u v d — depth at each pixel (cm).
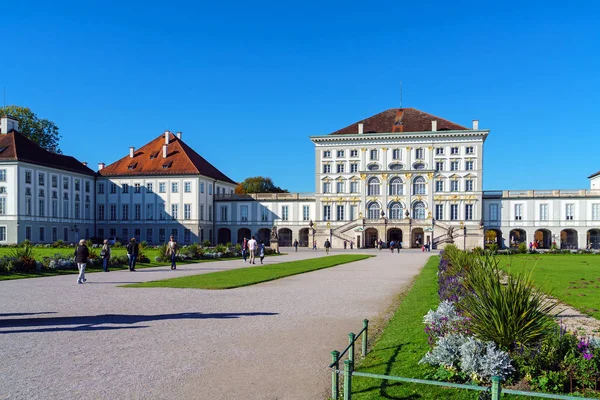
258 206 9775
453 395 851
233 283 2614
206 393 895
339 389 917
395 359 1088
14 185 7325
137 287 2455
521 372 877
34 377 973
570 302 1873
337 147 9256
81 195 8931
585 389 844
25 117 9031
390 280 2914
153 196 9175
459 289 1441
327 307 1852
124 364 1066
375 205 9088
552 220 8738
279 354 1159
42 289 2373
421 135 8862
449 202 8800
